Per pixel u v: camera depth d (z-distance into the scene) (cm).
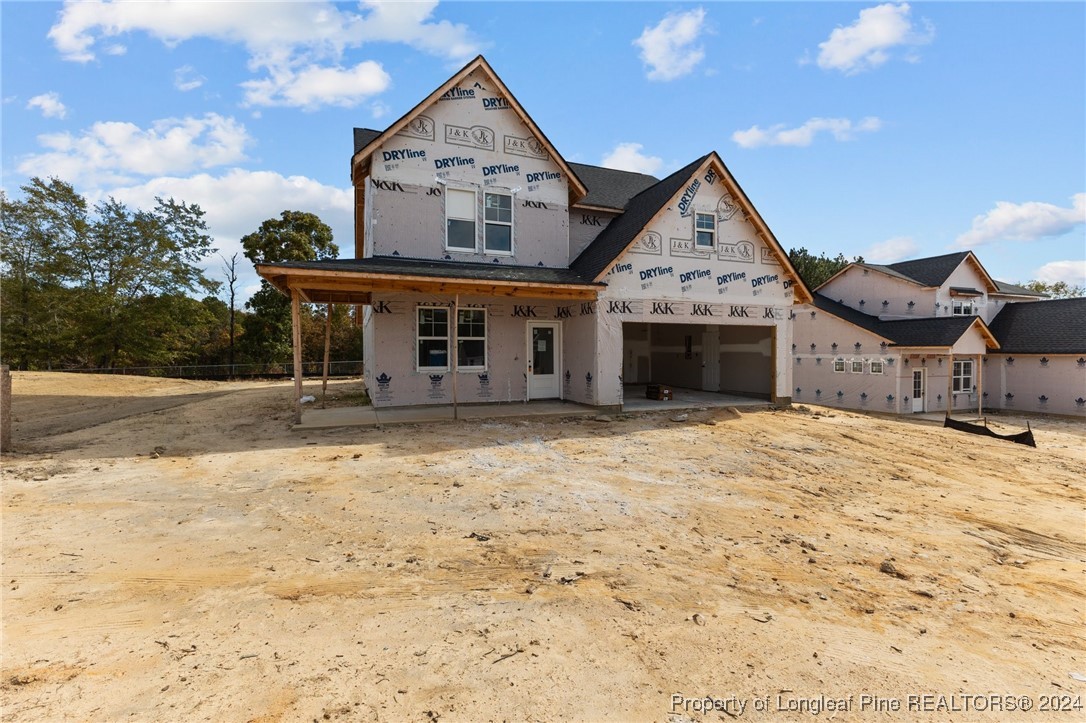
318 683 295
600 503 655
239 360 3344
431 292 1150
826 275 3788
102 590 399
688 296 1423
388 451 886
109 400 1705
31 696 276
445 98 1332
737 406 1490
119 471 749
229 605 382
